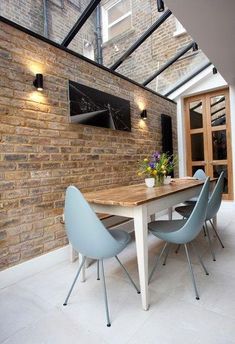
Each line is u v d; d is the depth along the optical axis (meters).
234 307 1.63
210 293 1.82
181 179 3.34
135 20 3.60
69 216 1.65
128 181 3.73
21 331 1.48
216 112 4.97
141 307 1.68
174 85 5.07
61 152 2.65
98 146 3.19
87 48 3.35
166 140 4.75
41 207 2.40
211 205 2.33
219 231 3.28
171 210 3.48
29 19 2.75
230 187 4.80
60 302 1.78
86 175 2.97
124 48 3.68
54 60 2.59
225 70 3.61
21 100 2.26
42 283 2.08
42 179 2.43
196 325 1.47
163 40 3.78
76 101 2.81
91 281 2.09
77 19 2.88
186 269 2.24
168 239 1.88
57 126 2.61
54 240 2.50
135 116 3.98
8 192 2.13
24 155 2.27
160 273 2.17
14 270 2.13
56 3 2.88
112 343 1.35
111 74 3.46
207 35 2.59
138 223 1.69
